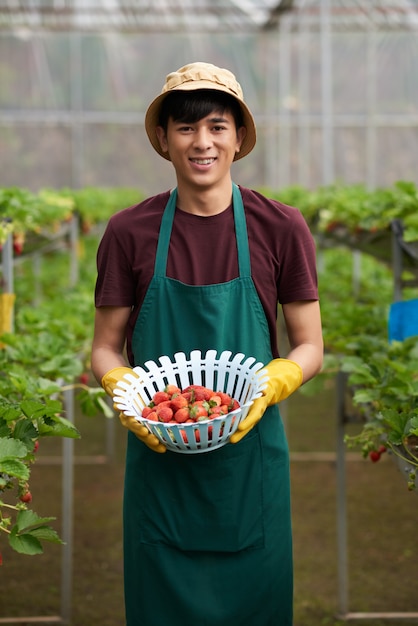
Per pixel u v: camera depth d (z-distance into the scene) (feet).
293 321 9.59
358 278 26.99
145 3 48.37
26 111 50.72
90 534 18.60
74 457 24.45
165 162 51.75
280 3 45.55
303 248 9.38
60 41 50.39
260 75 51.67
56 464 23.85
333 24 48.85
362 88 49.55
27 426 8.39
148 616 9.61
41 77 50.55
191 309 9.32
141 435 8.08
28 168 51.06
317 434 26.58
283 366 8.98
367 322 15.92
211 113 8.79
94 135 51.44
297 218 9.40
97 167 51.57
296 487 21.68
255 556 9.52
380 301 23.65
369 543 18.10
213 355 9.06
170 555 9.50
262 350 9.50
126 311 9.77
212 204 9.33
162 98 8.96
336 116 49.73
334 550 17.76
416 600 15.40
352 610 15.05
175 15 49.80
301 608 15.17
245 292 9.33
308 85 49.96
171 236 9.43
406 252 15.80
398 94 49.55
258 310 9.39
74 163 51.03
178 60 51.31
